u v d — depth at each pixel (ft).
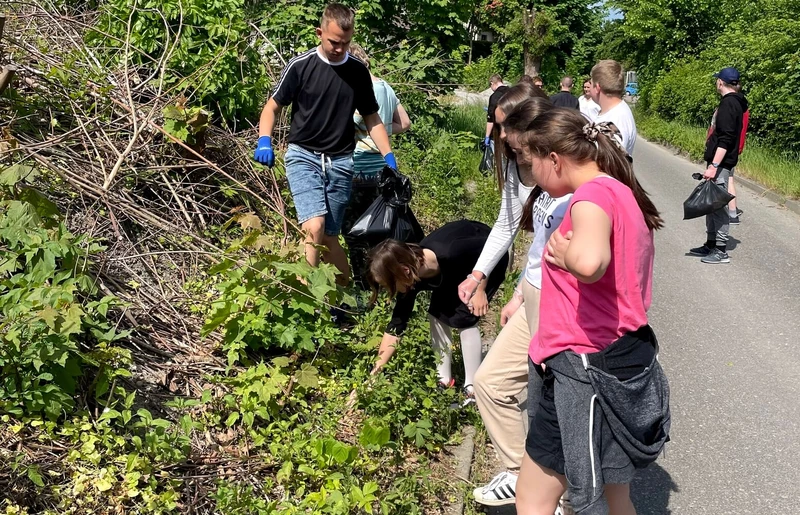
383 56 35.29
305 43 29.50
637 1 98.17
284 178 19.63
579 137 8.15
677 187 42.50
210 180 18.44
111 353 10.91
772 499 12.00
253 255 13.91
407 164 28.53
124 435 10.70
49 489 9.45
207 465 10.93
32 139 16.22
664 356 17.48
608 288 7.84
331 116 15.16
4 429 9.94
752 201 37.19
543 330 8.34
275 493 10.84
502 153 11.53
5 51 17.44
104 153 16.92
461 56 41.09
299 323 13.34
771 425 14.32
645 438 8.04
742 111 25.18
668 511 11.66
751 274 24.35
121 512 9.52
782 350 17.94
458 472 12.36
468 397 14.07
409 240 15.96
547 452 8.32
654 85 91.40
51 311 9.84
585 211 7.55
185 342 13.61
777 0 49.49
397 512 10.71
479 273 12.25
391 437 12.53
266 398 11.48
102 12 21.66
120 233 15.37
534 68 123.24
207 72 19.51
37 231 11.53
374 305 15.74
